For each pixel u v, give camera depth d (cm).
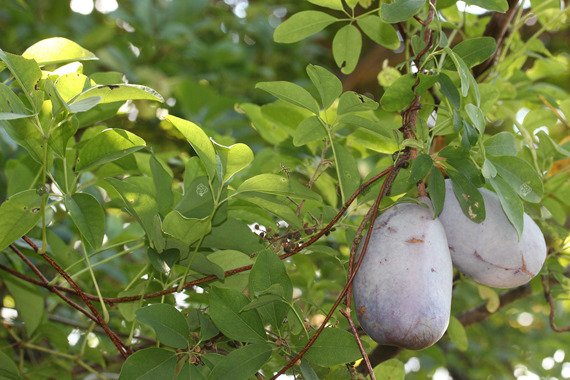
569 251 126
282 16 216
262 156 129
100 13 195
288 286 106
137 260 149
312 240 109
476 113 104
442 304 103
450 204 107
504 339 227
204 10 193
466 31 137
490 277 106
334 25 207
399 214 105
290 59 202
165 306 106
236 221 111
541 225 127
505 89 132
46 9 187
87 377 142
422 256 103
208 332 108
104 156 110
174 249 110
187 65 185
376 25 119
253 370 106
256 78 188
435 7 111
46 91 105
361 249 105
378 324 103
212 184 110
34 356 144
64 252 125
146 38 176
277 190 108
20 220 108
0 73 143
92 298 111
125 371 105
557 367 228
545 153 123
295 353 107
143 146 110
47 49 110
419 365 207
